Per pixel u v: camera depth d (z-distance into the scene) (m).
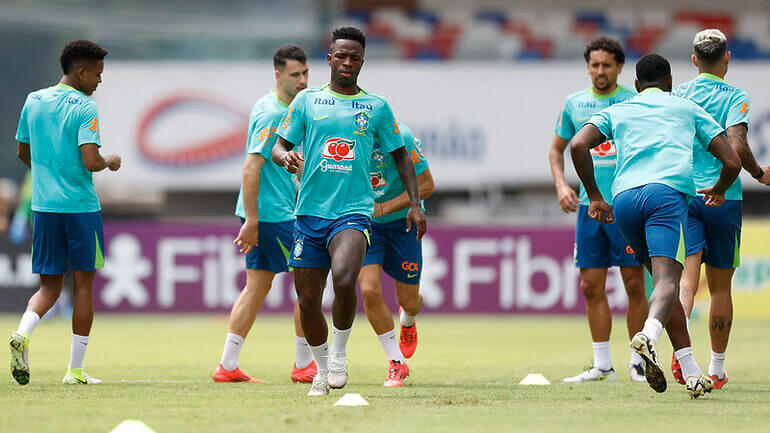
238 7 108.69
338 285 21.88
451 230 64.88
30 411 20.62
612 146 29.75
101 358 37.31
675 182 22.25
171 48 91.00
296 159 22.11
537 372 32.19
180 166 86.19
